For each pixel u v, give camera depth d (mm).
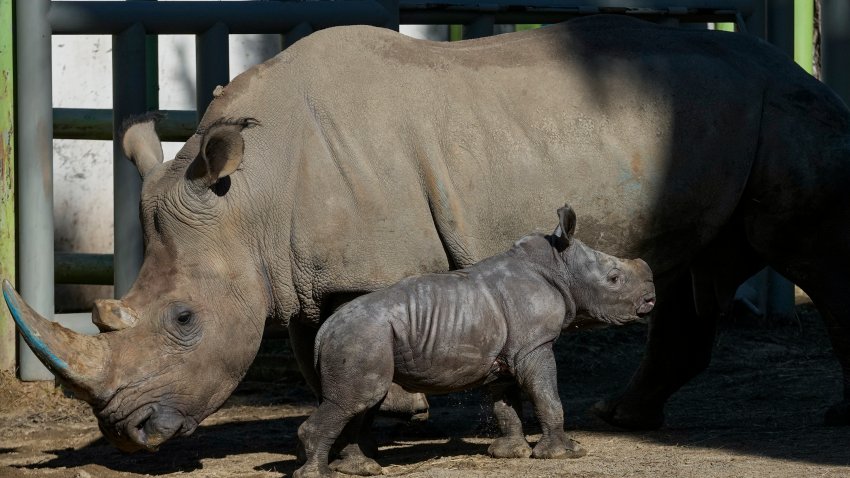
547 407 12328
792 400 17172
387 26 19344
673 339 15164
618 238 13836
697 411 16578
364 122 13180
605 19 14594
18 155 19312
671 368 15109
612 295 12469
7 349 19375
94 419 17109
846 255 14406
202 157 12375
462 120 13398
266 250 12961
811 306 26000
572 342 22594
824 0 23453
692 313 15211
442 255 13273
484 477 11445
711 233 14133
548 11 21141
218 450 14531
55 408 18062
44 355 11766
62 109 20453
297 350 14047
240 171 12875
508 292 12297
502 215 13391
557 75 13852
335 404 11773
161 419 12312
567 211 12328
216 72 18859
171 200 12688
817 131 14258
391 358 11883
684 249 14156
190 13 18734
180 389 12422
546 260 12570
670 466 11891
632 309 12547
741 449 12961
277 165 12992
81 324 19422
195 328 12492
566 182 13570
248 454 14195
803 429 14305
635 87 13914
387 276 13109
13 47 19578
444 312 12086
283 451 14352
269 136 13086
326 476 11695
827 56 23391
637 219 13820
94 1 19016
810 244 14461
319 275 13023
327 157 13031
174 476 12875
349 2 19203
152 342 12359
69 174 25297
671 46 14383
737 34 14984
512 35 14336
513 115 13570
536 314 12266
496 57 13891
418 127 13242
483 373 12281
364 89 13320
